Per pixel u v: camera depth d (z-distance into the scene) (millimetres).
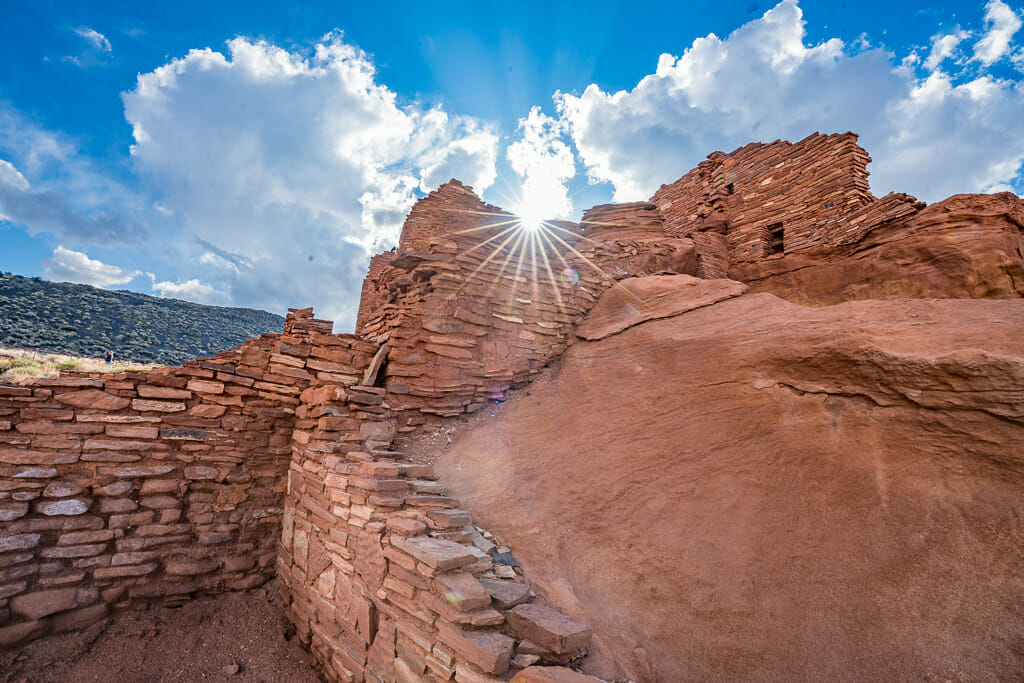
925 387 4883
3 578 6238
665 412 7055
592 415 7883
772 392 6203
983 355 4543
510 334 10555
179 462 7711
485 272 10539
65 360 22922
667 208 18031
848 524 4539
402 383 9102
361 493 5844
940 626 3582
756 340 6973
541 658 3834
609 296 11555
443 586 4184
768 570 4461
